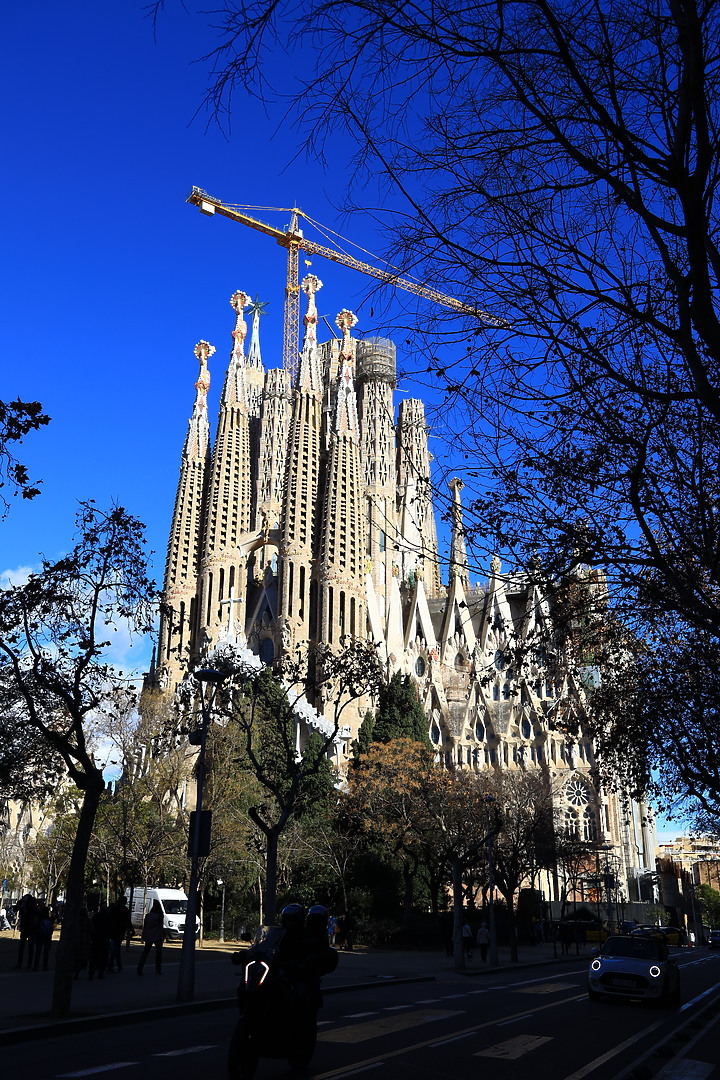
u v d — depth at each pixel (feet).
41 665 73.82
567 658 79.00
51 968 116.47
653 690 81.10
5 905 340.39
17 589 72.33
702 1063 51.85
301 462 435.94
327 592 408.05
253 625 428.56
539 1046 55.62
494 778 251.39
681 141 31.42
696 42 29.09
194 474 469.16
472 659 409.69
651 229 35.40
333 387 512.63
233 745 205.57
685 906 477.77
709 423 45.98
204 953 155.33
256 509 465.88
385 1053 50.29
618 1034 63.72
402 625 447.42
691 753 87.86
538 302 38.78
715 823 148.97
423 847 234.17
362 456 488.44
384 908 237.45
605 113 31.40
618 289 38.22
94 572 74.54
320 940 44.19
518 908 301.02
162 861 200.23
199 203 585.63
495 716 397.39
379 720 281.74
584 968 153.69
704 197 33.24
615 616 59.36
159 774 199.82
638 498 41.55
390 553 460.14
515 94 34.73
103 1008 67.36
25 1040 53.78
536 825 213.25
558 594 55.26
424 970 135.64
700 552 45.21
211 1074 40.45
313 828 233.35
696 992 108.37
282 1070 43.75
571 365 40.11
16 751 116.98
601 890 338.13
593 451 44.70
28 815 323.16
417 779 238.89
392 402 518.37
